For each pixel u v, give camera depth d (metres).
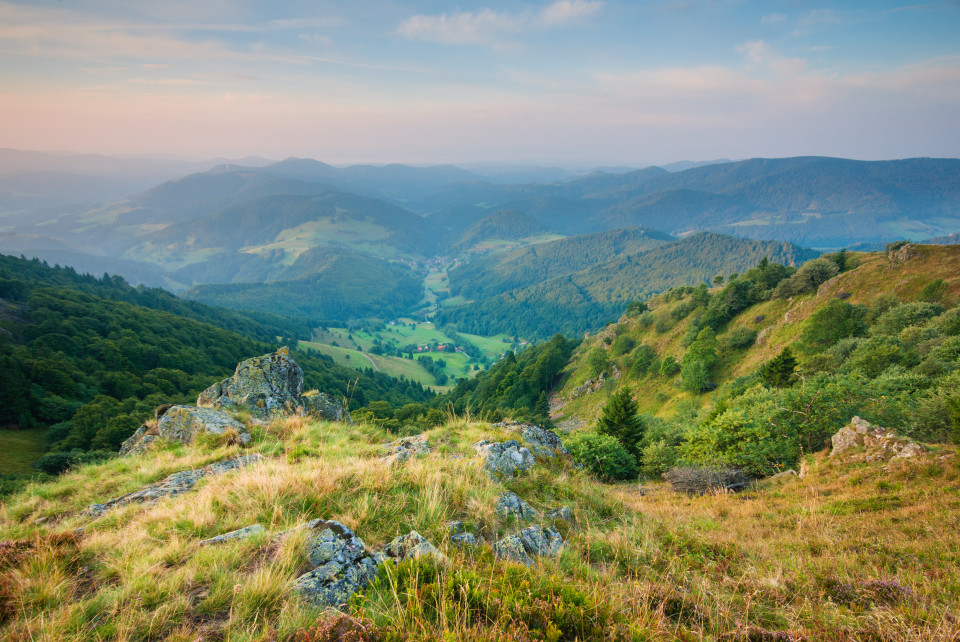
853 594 5.82
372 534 5.61
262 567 4.55
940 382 23.70
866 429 17.88
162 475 10.86
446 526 5.93
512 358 131.62
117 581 4.71
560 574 5.09
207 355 119.81
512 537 5.94
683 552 7.13
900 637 4.50
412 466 8.02
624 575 5.90
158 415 16.31
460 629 3.85
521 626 3.90
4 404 62.22
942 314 42.75
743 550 7.61
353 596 4.15
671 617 4.82
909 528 9.85
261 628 3.80
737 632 4.46
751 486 18.59
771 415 22.84
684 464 25.16
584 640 3.93
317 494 6.66
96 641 3.65
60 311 109.94
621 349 100.94
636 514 8.95
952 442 17.05
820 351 56.19
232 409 16.80
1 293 114.94
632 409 35.22
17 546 5.18
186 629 3.77
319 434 13.13
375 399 122.62
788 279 76.69
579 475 10.72
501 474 9.02
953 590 6.27
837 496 13.97
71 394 73.56
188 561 4.86
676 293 109.75
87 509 8.54
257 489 6.91
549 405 104.12
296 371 20.50
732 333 76.81
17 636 3.66
